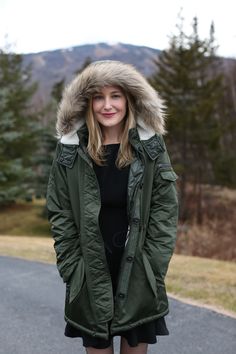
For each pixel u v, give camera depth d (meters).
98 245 2.22
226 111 31.86
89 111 2.30
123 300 2.24
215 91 26.30
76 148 2.27
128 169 2.27
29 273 6.89
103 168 2.28
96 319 2.24
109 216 2.29
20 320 4.52
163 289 2.31
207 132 25.62
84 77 2.28
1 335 4.09
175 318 4.40
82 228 2.23
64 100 2.32
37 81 31.84
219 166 28.53
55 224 2.31
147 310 2.28
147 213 2.26
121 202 2.27
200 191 26.25
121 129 2.33
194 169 26.56
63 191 2.31
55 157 2.33
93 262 2.22
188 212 24.70
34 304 5.10
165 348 3.68
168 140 25.77
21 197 26.33
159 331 2.38
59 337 4.02
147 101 2.26
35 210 27.67
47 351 3.71
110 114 2.27
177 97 25.55
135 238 2.22
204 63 26.06
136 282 2.25
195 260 7.96
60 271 2.32
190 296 5.14
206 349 3.65
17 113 29.56
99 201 2.24
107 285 2.25
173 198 2.28
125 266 2.23
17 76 30.45
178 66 25.36
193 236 13.65
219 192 28.22
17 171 25.36
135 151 2.25
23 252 8.97
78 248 2.30
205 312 4.56
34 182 25.77
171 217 2.27
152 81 25.98
